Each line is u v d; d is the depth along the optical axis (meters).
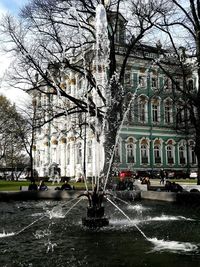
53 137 61.91
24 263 8.56
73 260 8.77
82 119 32.62
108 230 12.52
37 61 27.06
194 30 27.12
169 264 8.39
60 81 28.27
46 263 8.55
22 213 17.48
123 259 8.82
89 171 50.03
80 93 40.44
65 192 24.08
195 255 9.14
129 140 55.81
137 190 25.72
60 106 30.97
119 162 54.19
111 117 27.77
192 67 27.48
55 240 11.00
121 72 30.33
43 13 27.42
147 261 8.64
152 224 13.77
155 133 57.97
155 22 27.75
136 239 11.02
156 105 58.00
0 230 12.75
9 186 34.31
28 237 11.51
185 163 60.19
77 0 28.09
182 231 12.30
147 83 55.25
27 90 28.34
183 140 60.19
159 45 28.78
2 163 64.75
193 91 34.44
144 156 56.88
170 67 34.81
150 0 27.45
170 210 18.27
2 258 9.02
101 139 26.84
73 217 15.80
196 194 20.19
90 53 28.92
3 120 49.75
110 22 29.92
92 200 13.40
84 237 11.38
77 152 54.81
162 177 41.97
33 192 24.50
